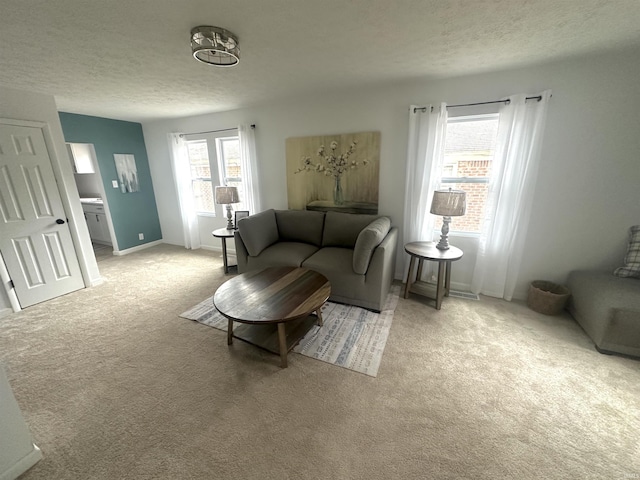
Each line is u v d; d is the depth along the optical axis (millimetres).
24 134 2656
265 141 3697
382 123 2986
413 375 1785
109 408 1575
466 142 2814
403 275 3271
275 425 1457
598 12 1495
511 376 1755
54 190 2908
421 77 2568
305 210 3568
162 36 1685
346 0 1353
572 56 2131
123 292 3092
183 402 1611
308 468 1243
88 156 4852
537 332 2207
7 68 2102
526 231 2570
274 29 1640
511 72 2395
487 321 2383
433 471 1219
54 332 2322
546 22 1609
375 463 1259
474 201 2910
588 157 2299
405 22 1588
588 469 1214
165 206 4930
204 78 2457
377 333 2232
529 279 2727
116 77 2381
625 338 1866
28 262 2758
